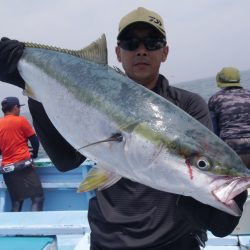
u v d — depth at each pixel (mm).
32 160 6156
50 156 2285
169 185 1761
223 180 1650
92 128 1994
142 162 1802
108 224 2098
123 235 2051
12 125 6070
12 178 6059
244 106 5668
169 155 1751
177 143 1756
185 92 2227
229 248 2998
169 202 2037
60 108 2174
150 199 2051
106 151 1896
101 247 2129
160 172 1762
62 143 2273
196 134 1791
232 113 5660
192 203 1783
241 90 5855
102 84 2051
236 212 1545
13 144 6078
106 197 2146
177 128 1803
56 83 2229
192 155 1730
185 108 2152
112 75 2074
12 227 3297
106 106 1961
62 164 2283
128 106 1911
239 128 5590
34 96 2342
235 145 5559
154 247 2025
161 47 2268
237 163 1729
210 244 3053
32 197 6047
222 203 1584
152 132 1794
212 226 1798
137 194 2061
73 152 2309
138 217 2045
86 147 1989
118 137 1857
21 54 2471
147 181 1809
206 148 1745
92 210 2230
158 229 2023
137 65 2244
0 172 6121
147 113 1861
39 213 3691
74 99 2107
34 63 2383
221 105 5809
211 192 1639
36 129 2281
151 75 2262
